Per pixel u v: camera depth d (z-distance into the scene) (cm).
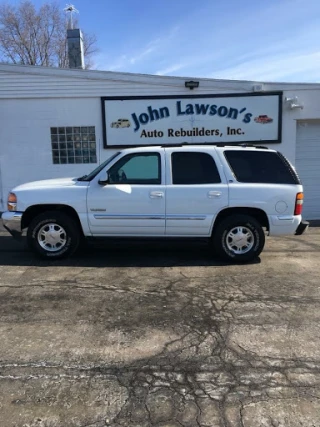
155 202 613
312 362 336
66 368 325
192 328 399
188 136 1120
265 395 290
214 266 618
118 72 1097
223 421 262
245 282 542
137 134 1120
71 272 580
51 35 3312
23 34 3228
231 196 612
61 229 634
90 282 536
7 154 1132
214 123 1117
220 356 345
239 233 626
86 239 636
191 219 615
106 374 317
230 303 465
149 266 615
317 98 1109
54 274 570
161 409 274
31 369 323
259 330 395
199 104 1109
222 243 625
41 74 1098
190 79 1098
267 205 616
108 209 618
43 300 471
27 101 1112
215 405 279
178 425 259
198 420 263
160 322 412
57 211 635
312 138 1151
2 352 350
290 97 1109
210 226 620
